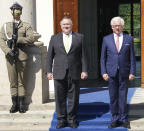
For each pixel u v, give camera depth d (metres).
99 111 6.60
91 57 10.81
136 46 12.61
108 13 11.52
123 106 5.91
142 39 8.32
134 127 6.07
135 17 12.20
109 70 5.83
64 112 6.09
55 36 5.96
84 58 5.94
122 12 12.11
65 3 8.43
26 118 6.56
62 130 6.02
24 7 7.03
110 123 6.11
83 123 6.20
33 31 6.59
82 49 5.93
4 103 6.92
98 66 11.10
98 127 6.06
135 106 6.63
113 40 5.81
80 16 10.77
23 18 7.04
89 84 9.53
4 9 7.01
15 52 6.37
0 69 6.87
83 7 10.74
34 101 6.86
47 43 8.49
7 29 6.43
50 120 6.41
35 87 6.84
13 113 6.60
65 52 5.86
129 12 12.12
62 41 5.89
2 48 6.37
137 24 12.27
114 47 5.78
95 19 10.80
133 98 7.19
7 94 6.90
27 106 6.82
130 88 8.54
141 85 8.55
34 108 6.80
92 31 10.82
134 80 9.96
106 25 11.47
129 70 5.88
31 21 7.11
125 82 5.84
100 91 8.11
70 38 5.91
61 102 6.02
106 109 6.61
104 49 5.86
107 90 8.24
